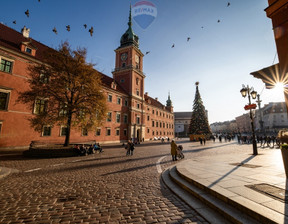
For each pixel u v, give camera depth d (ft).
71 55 51.93
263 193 11.91
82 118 50.19
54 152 41.27
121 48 134.00
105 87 100.99
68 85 49.37
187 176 17.65
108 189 16.89
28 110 61.67
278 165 22.38
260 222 8.73
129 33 136.67
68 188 17.29
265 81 19.01
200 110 131.95
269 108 240.53
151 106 162.09
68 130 50.98
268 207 9.61
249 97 40.29
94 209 12.24
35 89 46.75
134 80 130.72
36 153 41.27
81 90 50.85
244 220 9.12
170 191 16.20
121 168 27.61
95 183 19.06
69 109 48.37
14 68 59.16
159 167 28.27
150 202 13.46
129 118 122.31
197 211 11.32
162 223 10.07
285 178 15.72
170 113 208.74
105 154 47.93
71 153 43.52
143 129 136.05
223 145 76.02
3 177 21.90
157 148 68.18
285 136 16.47
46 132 67.62
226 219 10.06
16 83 59.21
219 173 18.62
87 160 36.60
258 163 24.13
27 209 12.31
